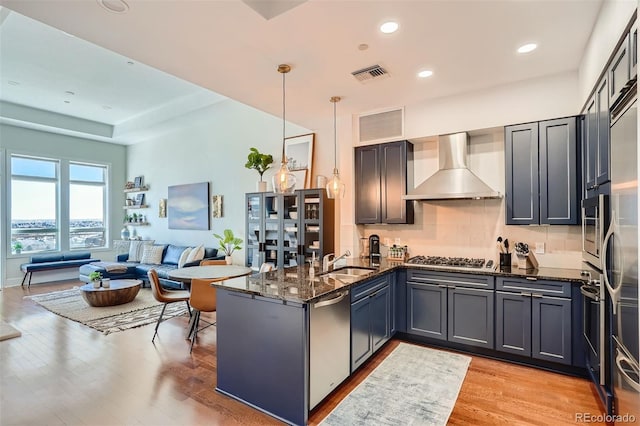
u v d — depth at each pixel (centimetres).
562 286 282
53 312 479
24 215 709
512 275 303
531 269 323
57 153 752
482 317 318
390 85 330
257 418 227
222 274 408
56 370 297
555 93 310
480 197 340
